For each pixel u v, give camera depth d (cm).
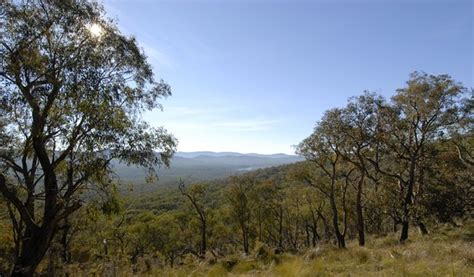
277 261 1543
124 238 4353
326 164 3030
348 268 1110
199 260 2031
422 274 851
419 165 2405
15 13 1158
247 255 1891
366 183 3409
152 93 1439
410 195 2273
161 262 1919
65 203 1303
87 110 1161
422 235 2167
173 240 5191
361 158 2433
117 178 1421
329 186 3139
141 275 1434
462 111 2233
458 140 2419
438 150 2438
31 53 1188
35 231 1261
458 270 848
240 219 4553
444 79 2203
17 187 1372
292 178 3127
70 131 1224
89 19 1259
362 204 3003
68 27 1227
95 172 1255
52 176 1301
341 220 4412
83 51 1237
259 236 5366
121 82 1327
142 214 5422
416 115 2327
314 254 1609
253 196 4534
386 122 2350
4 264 1686
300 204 4634
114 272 1421
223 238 5916
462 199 2102
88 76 1210
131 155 1296
